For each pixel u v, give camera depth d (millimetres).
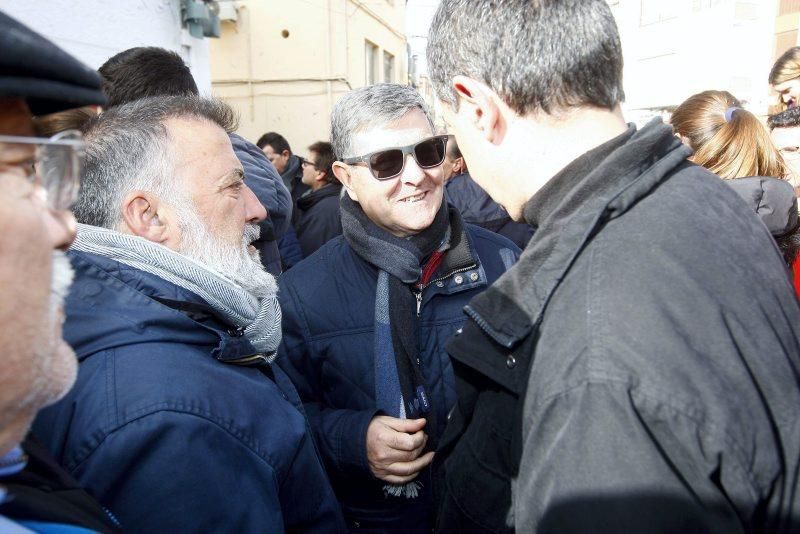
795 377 714
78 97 575
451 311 1579
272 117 8656
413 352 1491
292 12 8414
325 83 8602
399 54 12344
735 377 664
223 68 8477
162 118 1163
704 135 1984
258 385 1101
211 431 943
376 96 1546
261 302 1341
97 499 864
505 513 903
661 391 645
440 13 927
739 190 1782
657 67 12734
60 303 594
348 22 9047
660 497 632
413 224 1515
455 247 1580
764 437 659
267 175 2115
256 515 976
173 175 1143
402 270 1501
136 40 3254
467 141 958
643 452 644
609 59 823
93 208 1120
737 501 637
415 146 1505
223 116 1300
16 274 519
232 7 8070
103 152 1120
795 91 2764
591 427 669
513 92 843
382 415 1460
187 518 899
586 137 849
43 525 603
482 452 943
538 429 735
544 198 870
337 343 1565
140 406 896
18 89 513
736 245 760
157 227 1145
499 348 891
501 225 3184
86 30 2795
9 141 536
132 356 949
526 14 817
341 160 1615
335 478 1528
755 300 727
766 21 11078
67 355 614
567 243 801
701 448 633
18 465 639
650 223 758
